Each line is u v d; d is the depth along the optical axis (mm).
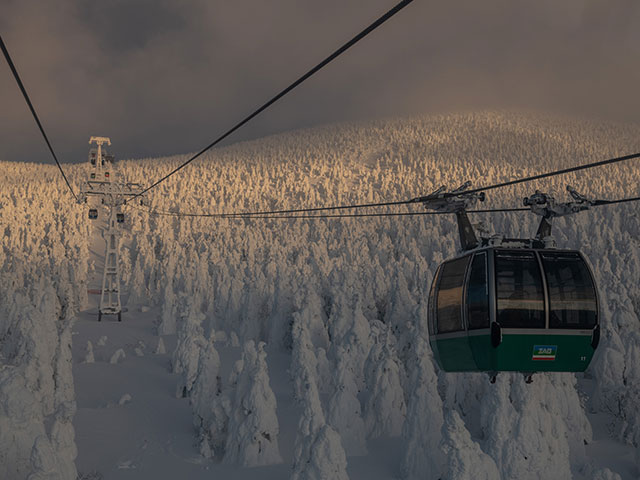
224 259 140000
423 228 178125
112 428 55844
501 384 44469
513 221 185500
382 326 74125
